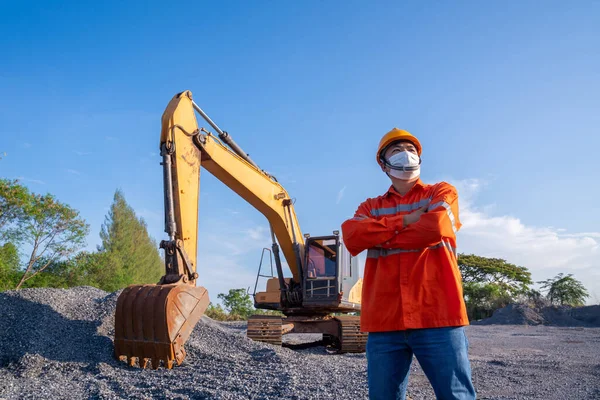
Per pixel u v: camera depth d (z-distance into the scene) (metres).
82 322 8.06
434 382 2.13
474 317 32.72
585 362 8.41
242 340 8.70
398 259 2.30
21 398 4.91
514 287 42.19
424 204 2.42
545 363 8.11
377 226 2.29
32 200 20.67
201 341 8.35
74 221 21.77
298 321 11.96
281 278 12.34
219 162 9.32
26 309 8.11
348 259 12.37
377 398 2.23
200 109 9.02
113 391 5.33
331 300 11.62
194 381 5.73
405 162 2.49
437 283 2.21
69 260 22.70
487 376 6.67
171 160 8.02
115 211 42.88
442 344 2.11
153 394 5.13
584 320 25.73
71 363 6.54
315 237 12.10
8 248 20.09
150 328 6.55
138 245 43.84
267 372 6.28
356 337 11.44
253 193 10.51
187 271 7.64
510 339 14.79
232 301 31.48
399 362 2.24
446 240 2.30
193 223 8.18
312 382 5.54
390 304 2.25
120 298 6.91
